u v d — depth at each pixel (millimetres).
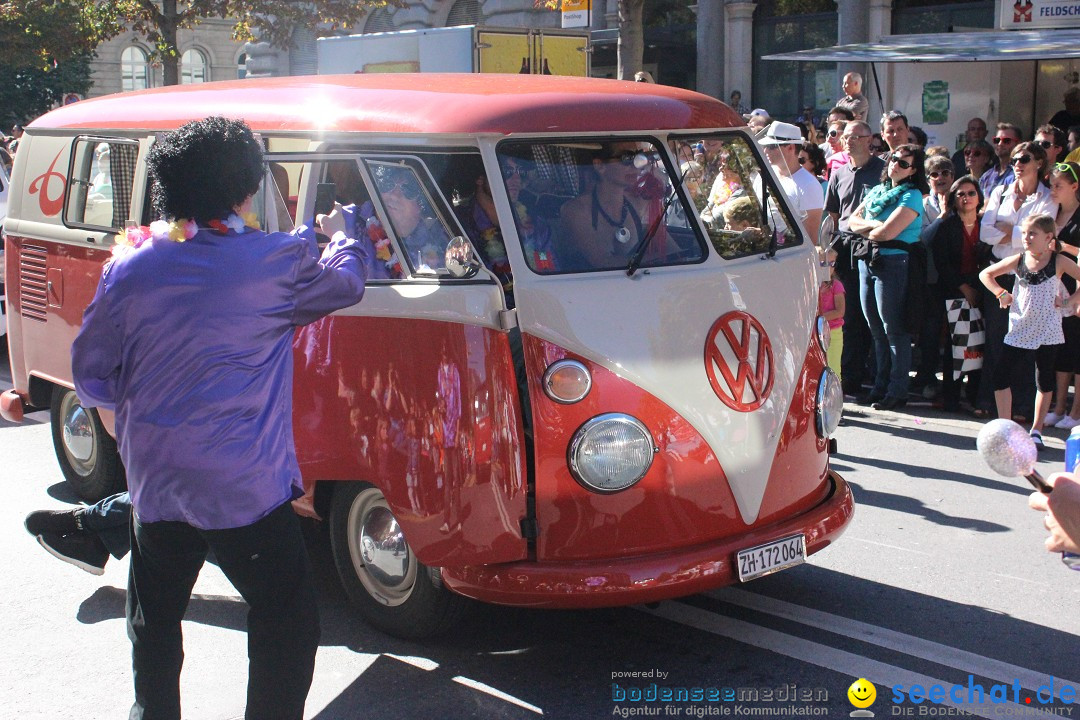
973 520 5910
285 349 3426
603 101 4316
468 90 4383
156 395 3219
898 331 8039
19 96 34031
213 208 3256
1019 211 7609
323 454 4363
